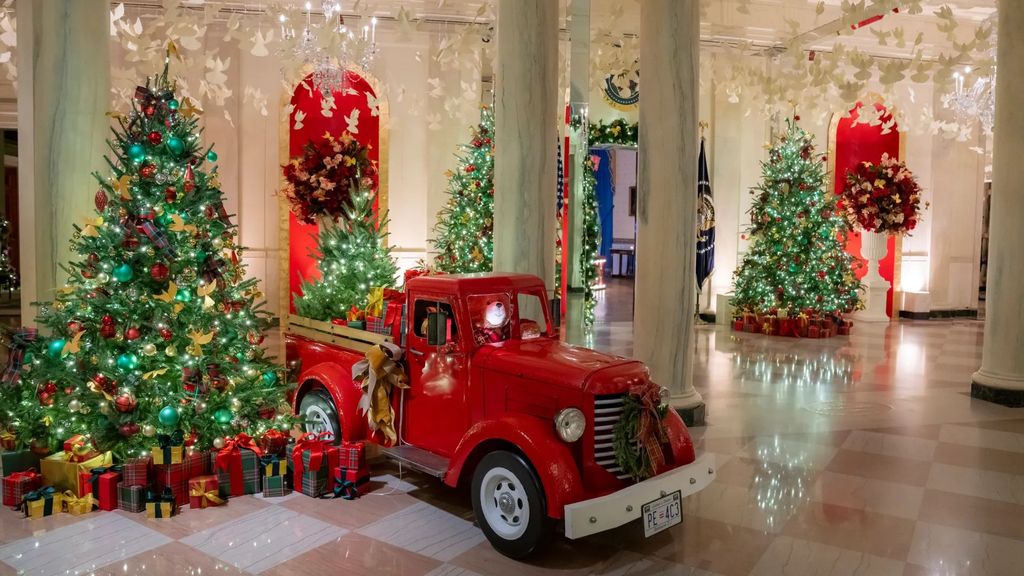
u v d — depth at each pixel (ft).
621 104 42.50
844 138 46.68
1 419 16.08
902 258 48.32
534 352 13.61
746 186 45.32
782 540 13.53
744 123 45.01
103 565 12.07
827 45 42.75
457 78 40.55
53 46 16.67
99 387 14.84
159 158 15.47
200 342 15.05
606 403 12.60
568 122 20.16
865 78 21.42
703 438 20.06
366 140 39.91
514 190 19.03
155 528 13.62
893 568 12.43
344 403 16.21
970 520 14.53
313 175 26.35
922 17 42.29
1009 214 24.52
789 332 39.65
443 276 15.14
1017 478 17.01
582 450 12.37
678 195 20.47
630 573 12.16
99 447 14.99
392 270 21.43
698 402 21.33
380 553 12.72
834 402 24.40
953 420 22.24
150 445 15.23
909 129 46.32
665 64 20.26
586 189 37.58
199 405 15.28
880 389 26.50
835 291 40.91
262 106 34.81
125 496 14.35
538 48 18.92
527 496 12.14
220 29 37.19
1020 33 24.18
